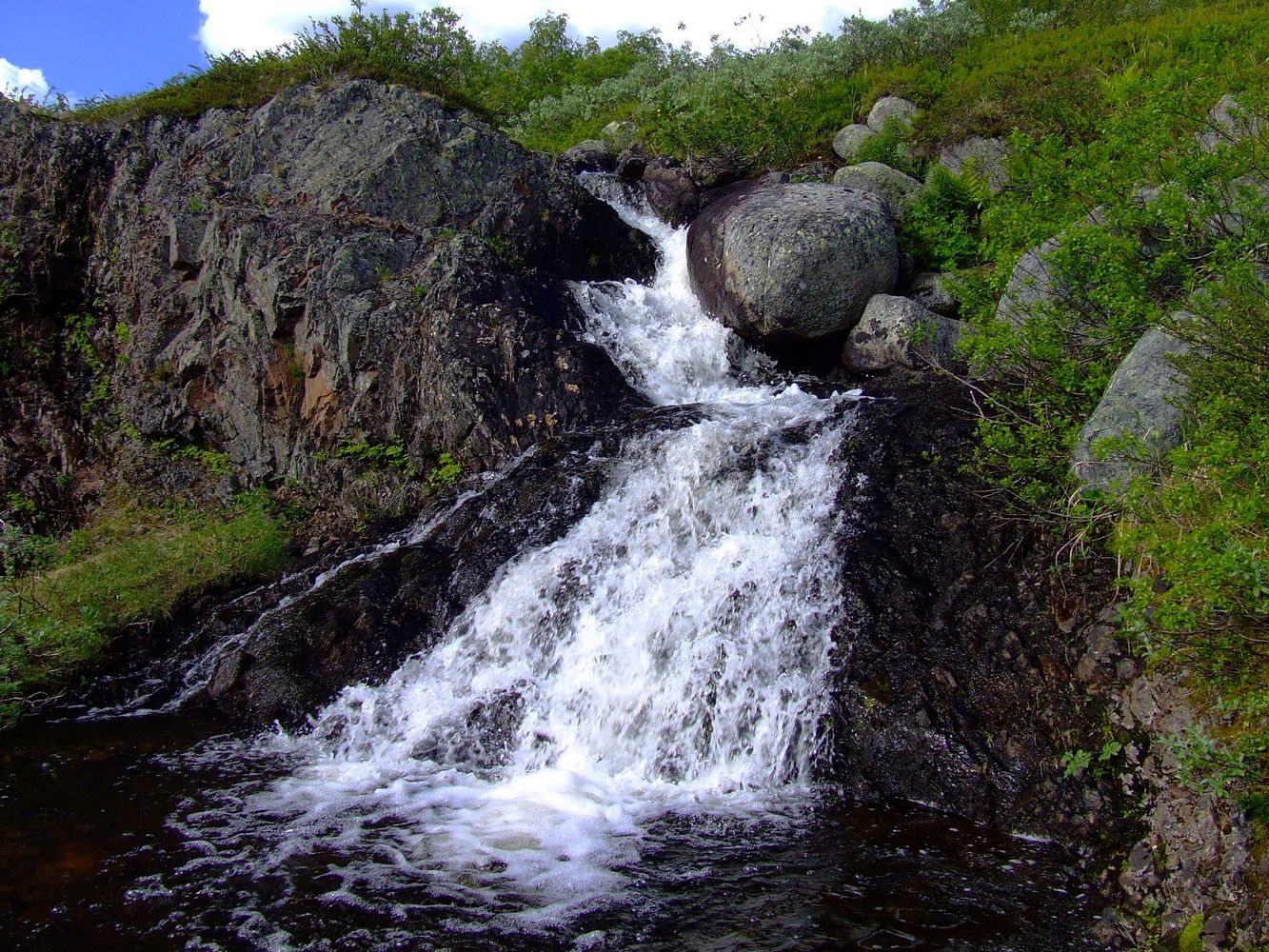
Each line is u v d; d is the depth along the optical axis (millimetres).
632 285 10125
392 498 8391
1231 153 5801
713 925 3848
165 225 9750
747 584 5965
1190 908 3578
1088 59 11344
